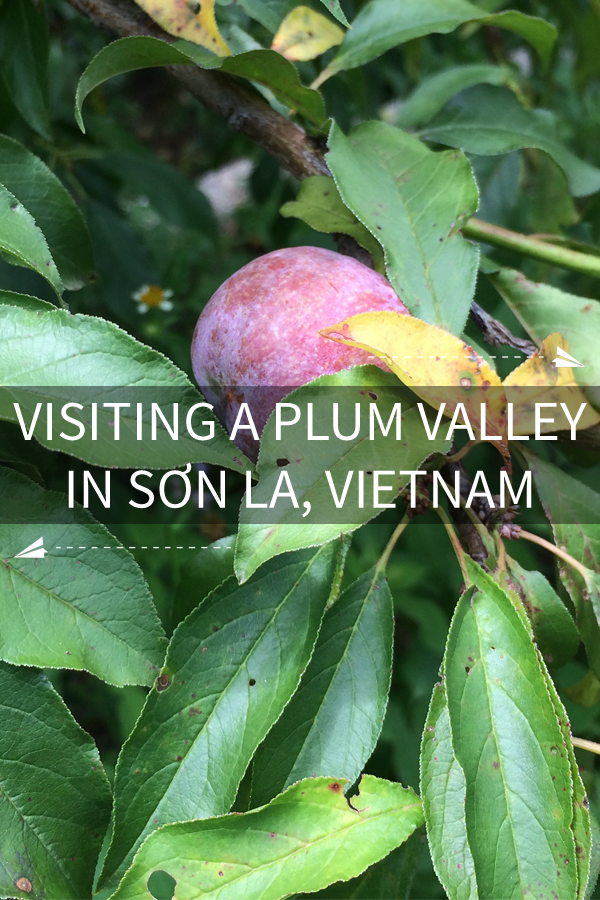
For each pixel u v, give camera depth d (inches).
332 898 34.3
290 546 26.5
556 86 103.0
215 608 31.1
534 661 29.4
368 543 80.2
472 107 50.9
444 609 82.9
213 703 30.0
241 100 43.9
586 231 73.0
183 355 79.0
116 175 77.1
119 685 28.2
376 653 33.1
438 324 34.7
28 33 50.9
